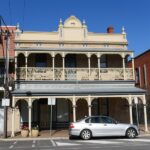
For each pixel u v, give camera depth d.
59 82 27.03
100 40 29.09
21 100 28.09
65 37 28.72
